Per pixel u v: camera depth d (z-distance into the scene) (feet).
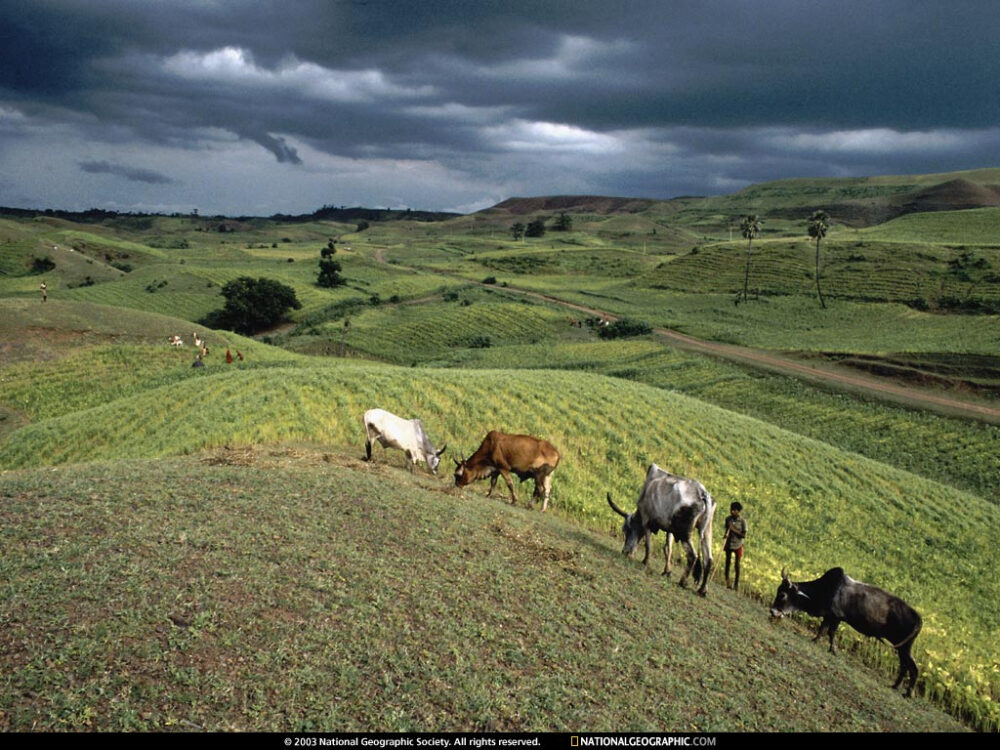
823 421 190.70
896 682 37.70
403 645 25.84
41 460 89.20
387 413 58.75
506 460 53.72
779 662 33.17
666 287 504.02
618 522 63.10
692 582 43.55
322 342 372.99
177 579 27.58
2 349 180.24
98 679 21.25
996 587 73.41
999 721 35.17
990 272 399.85
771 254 522.06
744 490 90.43
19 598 24.80
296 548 32.24
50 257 561.02
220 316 461.37
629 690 26.30
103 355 185.16
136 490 38.14
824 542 78.54
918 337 298.76
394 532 37.14
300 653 24.08
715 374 242.78
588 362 279.69
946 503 101.30
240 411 86.63
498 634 28.32
